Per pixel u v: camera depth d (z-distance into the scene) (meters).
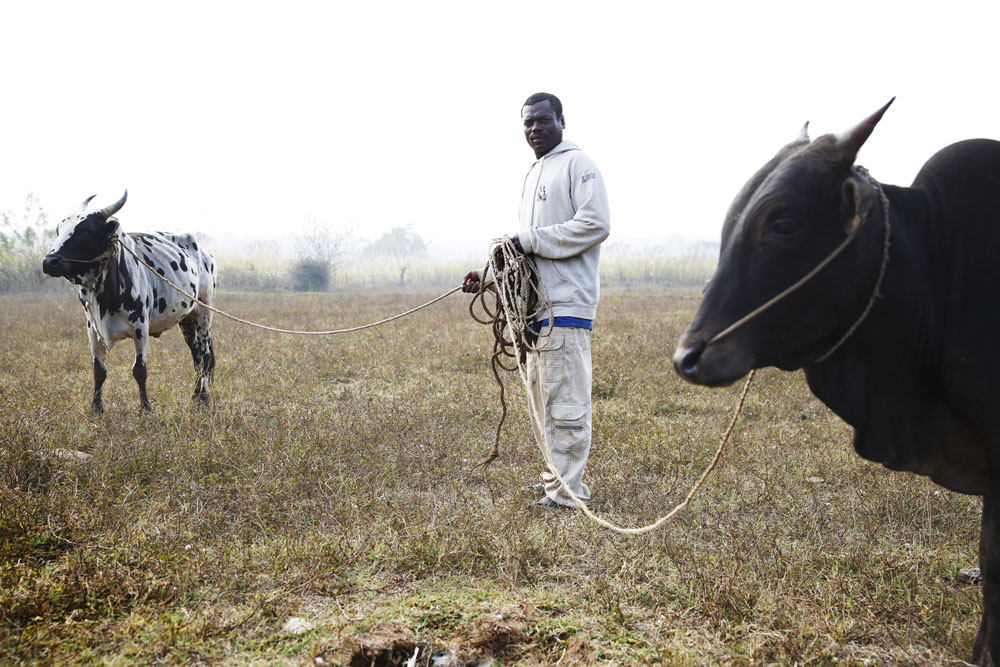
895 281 2.64
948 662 2.98
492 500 4.68
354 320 14.58
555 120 4.69
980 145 2.75
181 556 3.80
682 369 2.61
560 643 3.16
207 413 6.43
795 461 5.47
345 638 3.07
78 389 7.64
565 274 4.51
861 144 2.54
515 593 3.59
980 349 2.61
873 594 3.55
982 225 2.65
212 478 4.91
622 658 3.05
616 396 7.70
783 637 3.12
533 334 4.62
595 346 10.23
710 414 6.98
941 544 4.11
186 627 3.16
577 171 4.49
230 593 3.53
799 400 7.32
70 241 6.23
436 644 3.13
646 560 3.93
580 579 3.75
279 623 3.28
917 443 2.85
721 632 3.23
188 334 8.09
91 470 4.88
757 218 2.59
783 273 2.58
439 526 4.16
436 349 10.19
